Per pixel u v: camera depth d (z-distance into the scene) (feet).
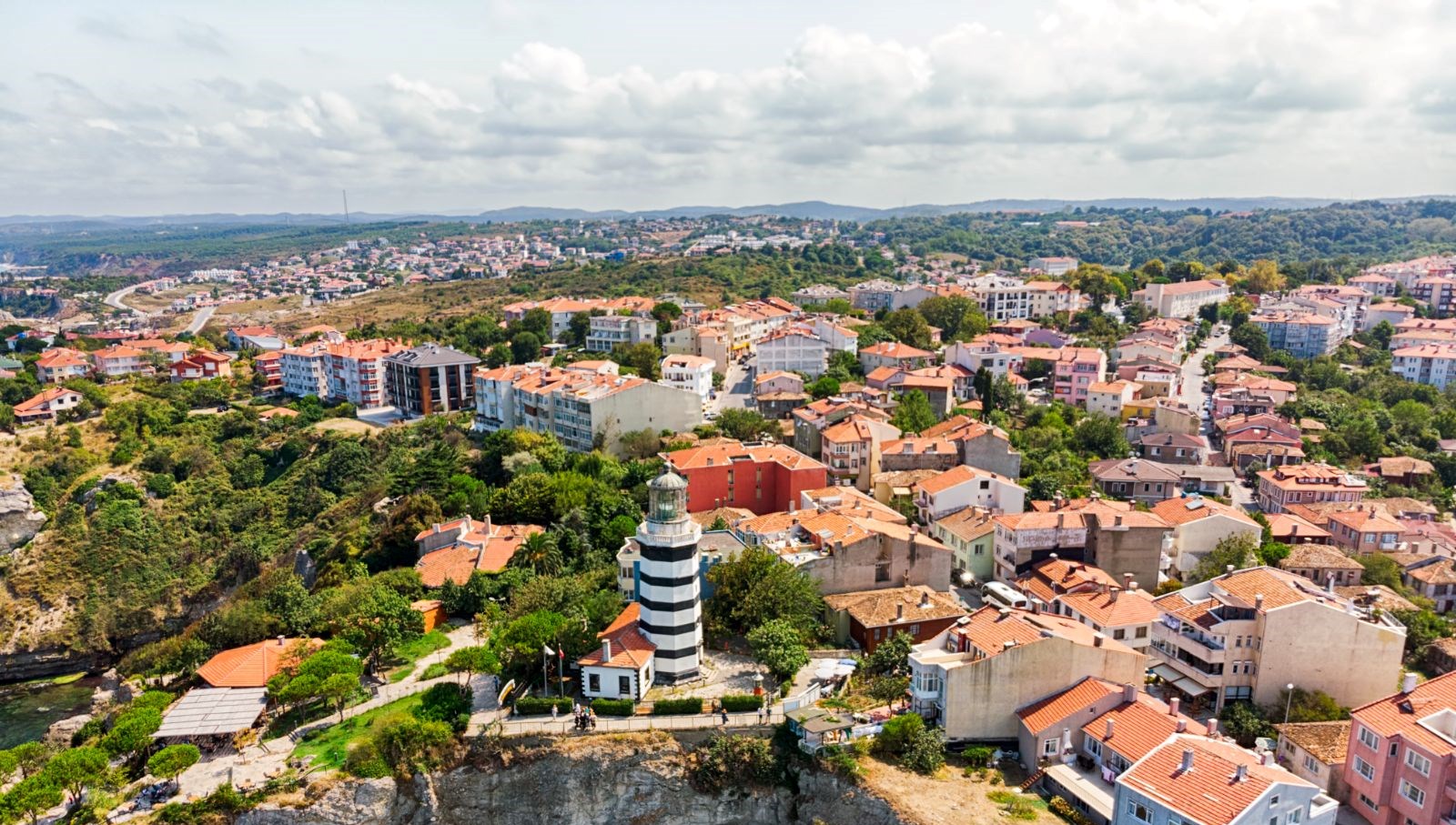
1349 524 464.65
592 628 347.36
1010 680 290.56
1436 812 243.40
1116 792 245.24
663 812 297.53
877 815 266.77
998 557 431.02
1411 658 357.41
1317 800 239.91
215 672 344.49
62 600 567.59
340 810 284.82
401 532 496.23
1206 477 556.51
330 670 322.55
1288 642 313.32
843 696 320.70
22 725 452.35
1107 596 352.28
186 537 634.84
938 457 535.60
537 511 497.46
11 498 609.42
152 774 294.87
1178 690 329.11
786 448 533.14
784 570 359.46
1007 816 258.78
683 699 309.83
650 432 597.11
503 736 301.43
